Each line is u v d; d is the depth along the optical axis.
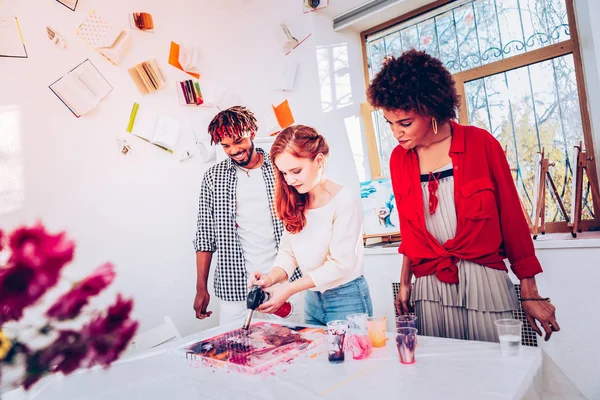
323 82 2.85
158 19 2.50
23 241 0.53
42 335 0.53
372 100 1.34
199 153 2.61
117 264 2.21
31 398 1.03
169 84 2.52
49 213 2.01
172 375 1.08
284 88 2.92
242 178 2.11
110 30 2.28
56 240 0.54
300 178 1.41
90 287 0.55
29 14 2.04
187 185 2.54
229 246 2.08
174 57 2.55
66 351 0.52
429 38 2.80
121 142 2.29
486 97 2.56
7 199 1.91
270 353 1.14
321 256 1.46
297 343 1.21
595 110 2.17
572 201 1.99
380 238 2.82
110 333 0.54
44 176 2.02
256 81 2.89
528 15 2.39
